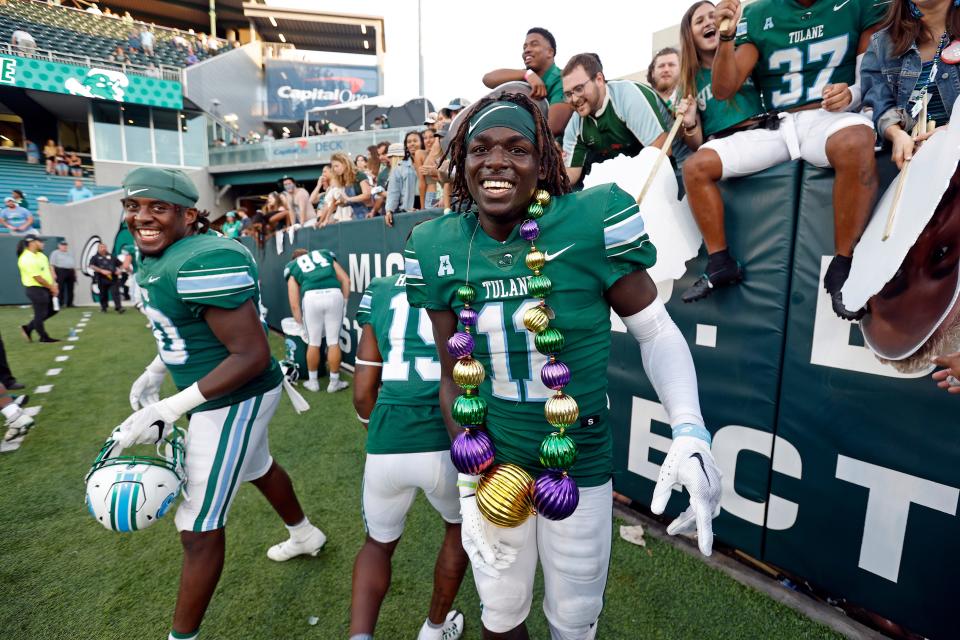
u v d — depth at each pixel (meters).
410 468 1.65
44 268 7.48
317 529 2.38
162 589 2.23
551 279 1.16
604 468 1.32
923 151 1.47
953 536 1.62
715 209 2.10
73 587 2.24
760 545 2.17
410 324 1.75
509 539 1.33
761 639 1.83
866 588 1.84
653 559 2.28
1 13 22.36
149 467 1.59
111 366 6.08
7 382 4.96
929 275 1.48
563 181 1.25
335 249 5.92
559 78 3.28
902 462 1.72
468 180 1.17
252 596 2.15
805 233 1.92
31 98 19.70
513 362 1.24
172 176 1.69
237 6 30.27
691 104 2.42
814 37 2.02
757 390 2.12
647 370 1.29
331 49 35.44
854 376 1.81
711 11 2.26
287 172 20.05
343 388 5.04
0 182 18.47
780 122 2.01
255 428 1.84
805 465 1.99
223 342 1.69
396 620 2.00
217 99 24.42
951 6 1.47
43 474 3.30
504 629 1.41
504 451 1.32
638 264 1.17
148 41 25.27
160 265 1.66
